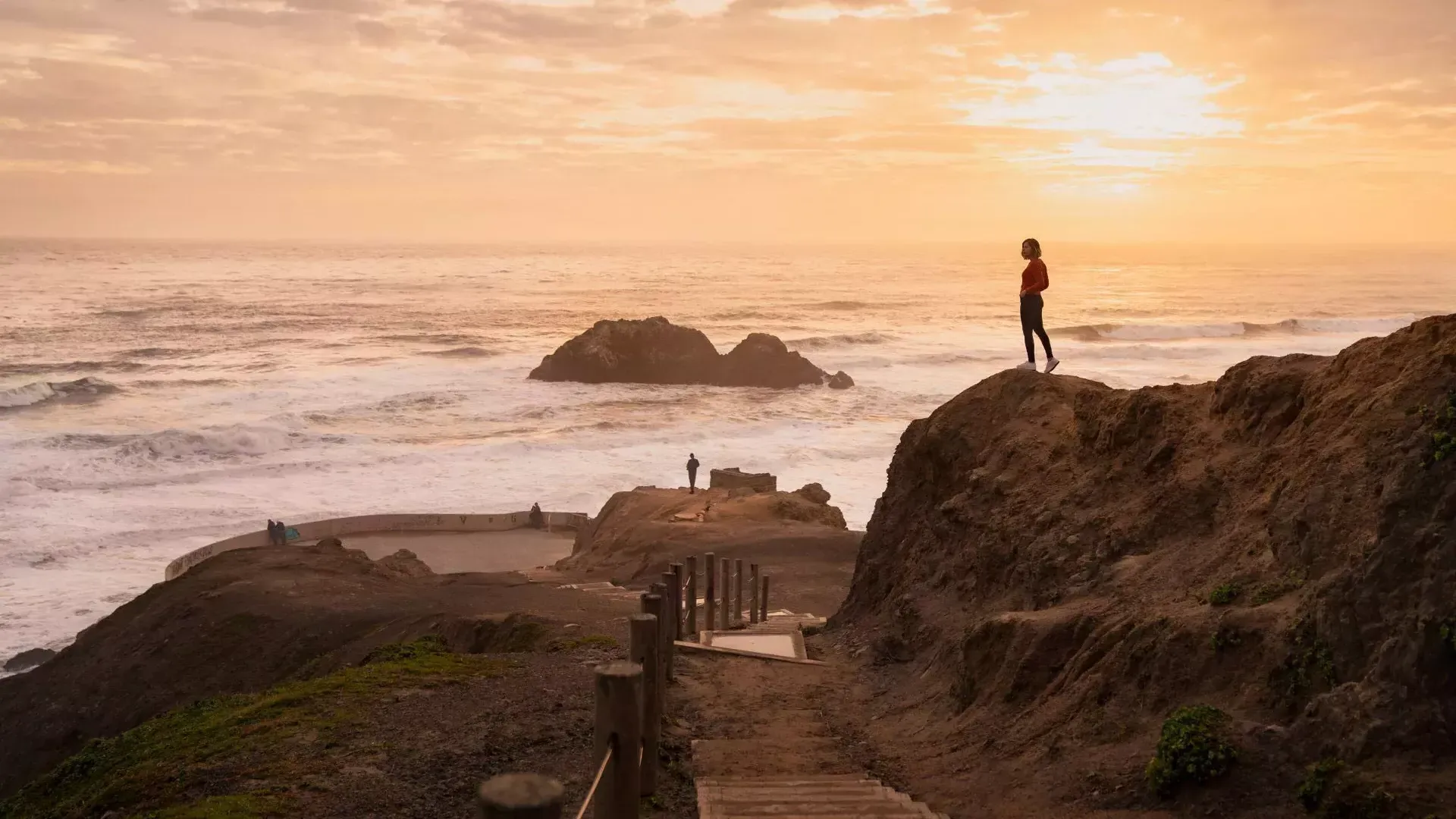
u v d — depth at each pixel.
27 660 26.58
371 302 137.50
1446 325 8.09
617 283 188.62
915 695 10.92
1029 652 8.98
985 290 178.62
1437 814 5.20
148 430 55.88
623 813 5.77
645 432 58.41
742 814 7.15
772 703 11.04
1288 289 174.62
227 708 12.46
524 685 11.16
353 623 23.53
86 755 12.42
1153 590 8.84
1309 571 7.23
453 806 7.80
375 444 54.97
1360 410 7.88
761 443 56.12
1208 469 9.93
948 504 13.70
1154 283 195.75
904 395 71.75
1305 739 6.09
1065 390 14.35
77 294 140.00
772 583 26.09
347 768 8.63
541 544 39.94
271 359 82.88
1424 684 5.74
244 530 39.91
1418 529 6.27
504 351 89.50
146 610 26.22
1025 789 7.27
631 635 8.15
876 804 7.35
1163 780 6.39
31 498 42.72
